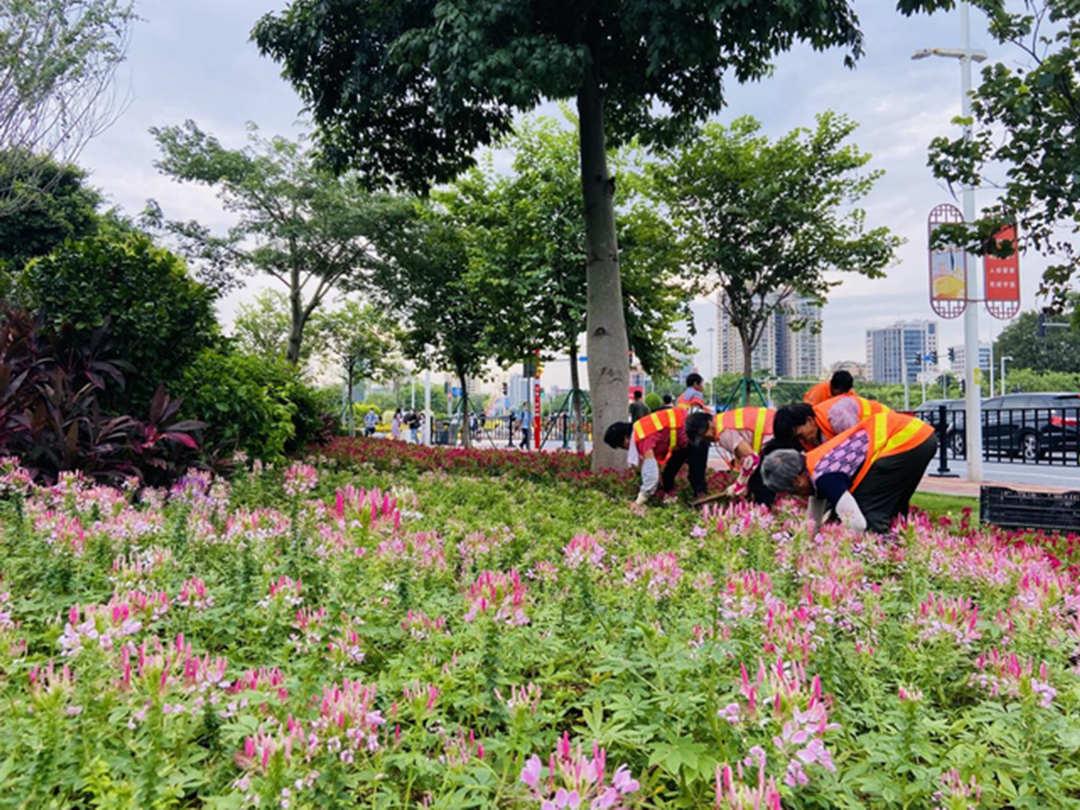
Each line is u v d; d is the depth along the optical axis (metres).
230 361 9.91
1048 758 2.35
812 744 1.84
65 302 7.29
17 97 13.77
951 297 13.27
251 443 8.66
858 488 4.84
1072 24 6.57
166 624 2.92
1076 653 2.84
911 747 2.14
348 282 26.56
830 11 9.05
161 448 6.92
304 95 11.96
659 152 13.80
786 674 2.04
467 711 2.54
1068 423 20.31
